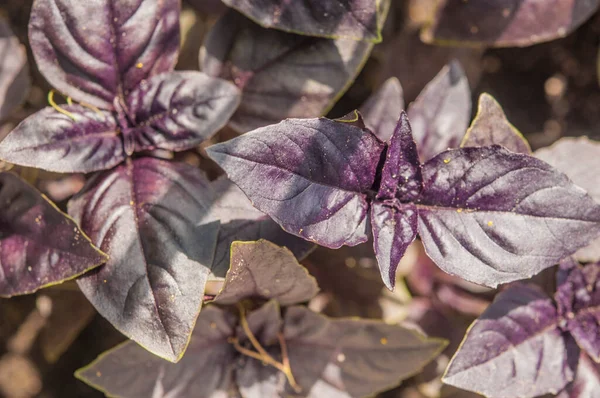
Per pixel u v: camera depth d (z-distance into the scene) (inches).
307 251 13.2
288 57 13.9
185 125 13.1
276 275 13.0
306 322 13.9
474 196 12.5
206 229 12.6
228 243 13.1
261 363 13.9
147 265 12.5
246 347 13.8
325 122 12.1
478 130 13.2
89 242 12.4
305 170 12.1
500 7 14.7
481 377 12.8
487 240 12.5
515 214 12.4
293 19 13.2
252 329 13.7
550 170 12.3
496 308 13.1
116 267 12.5
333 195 12.3
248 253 12.4
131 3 13.0
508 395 12.9
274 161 11.9
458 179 12.5
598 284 13.5
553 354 13.2
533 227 12.4
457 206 12.5
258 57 13.9
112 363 13.3
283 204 12.0
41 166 12.6
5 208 12.6
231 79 13.9
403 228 12.4
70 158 12.8
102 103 13.2
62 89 13.1
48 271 12.5
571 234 12.4
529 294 13.3
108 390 13.4
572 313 13.4
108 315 12.4
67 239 12.4
